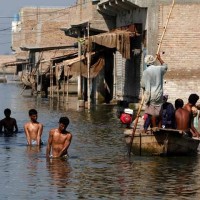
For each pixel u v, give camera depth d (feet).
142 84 80.12
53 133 78.02
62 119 78.02
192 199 57.52
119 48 151.12
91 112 145.59
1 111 151.33
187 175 67.72
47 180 64.49
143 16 150.51
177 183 63.77
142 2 147.43
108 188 61.31
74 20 207.82
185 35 144.66
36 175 66.90
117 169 70.64
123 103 164.96
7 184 62.64
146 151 79.36
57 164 73.41
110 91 181.37
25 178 65.36
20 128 108.17
